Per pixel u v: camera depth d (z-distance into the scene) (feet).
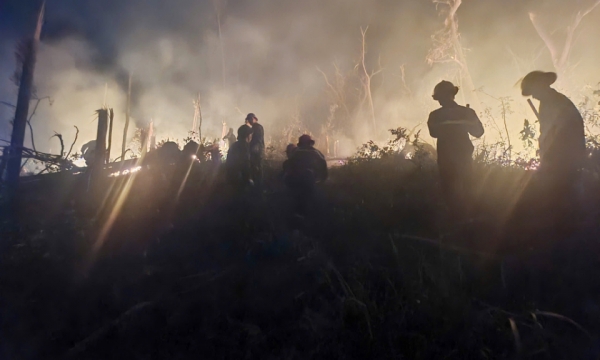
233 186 30.63
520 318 12.50
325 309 13.76
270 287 15.71
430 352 11.68
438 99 20.22
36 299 16.61
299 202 23.67
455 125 19.27
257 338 13.10
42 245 21.26
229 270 17.39
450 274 14.28
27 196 27.40
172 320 14.40
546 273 14.61
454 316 12.42
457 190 19.11
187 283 16.81
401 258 15.74
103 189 28.22
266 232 20.29
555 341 11.76
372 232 18.81
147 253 20.38
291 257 17.61
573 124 16.37
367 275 15.06
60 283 17.75
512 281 14.35
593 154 20.24
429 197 21.67
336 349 12.20
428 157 26.81
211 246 20.44
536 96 17.48
